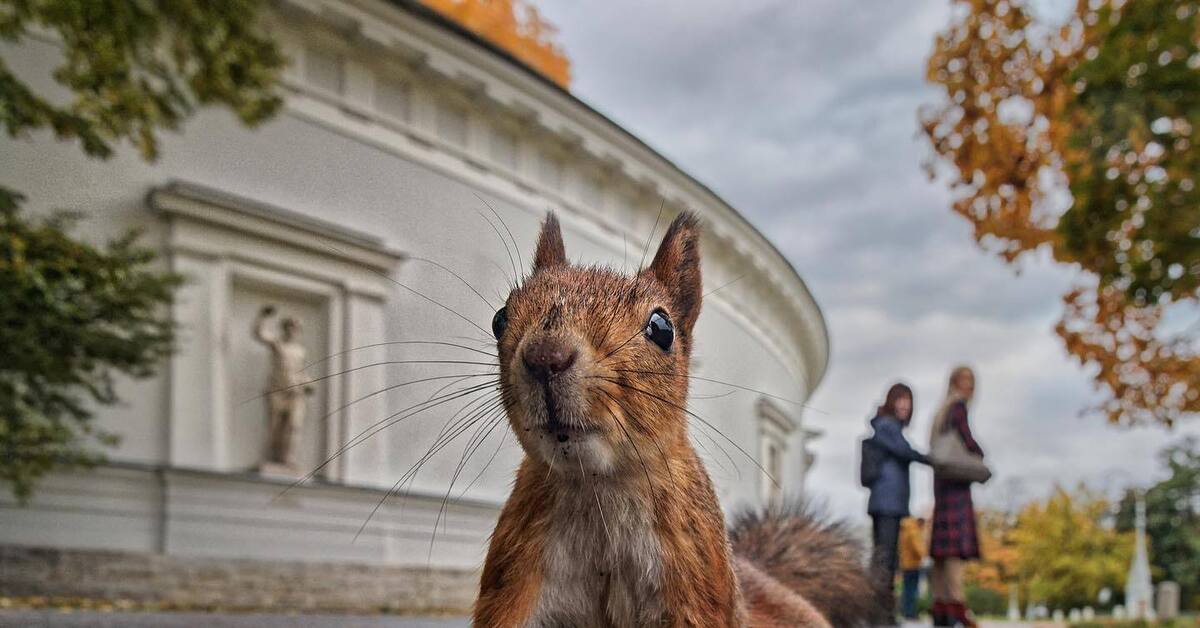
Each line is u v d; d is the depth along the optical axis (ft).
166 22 39.73
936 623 33.88
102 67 37.83
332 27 65.46
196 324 56.39
